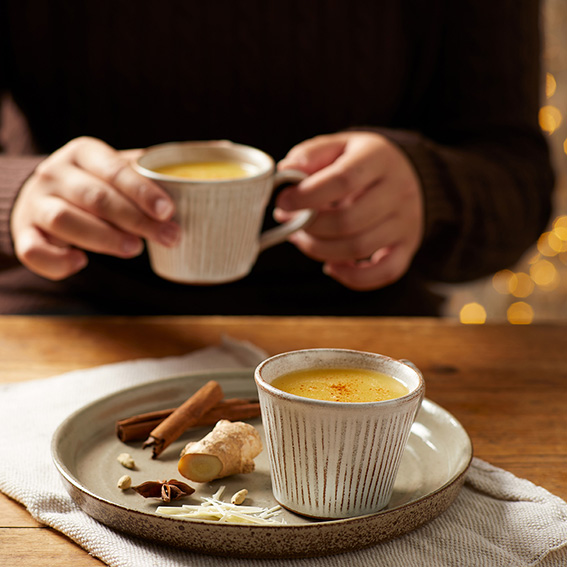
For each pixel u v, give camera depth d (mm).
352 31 1384
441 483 804
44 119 1411
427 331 1088
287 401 752
